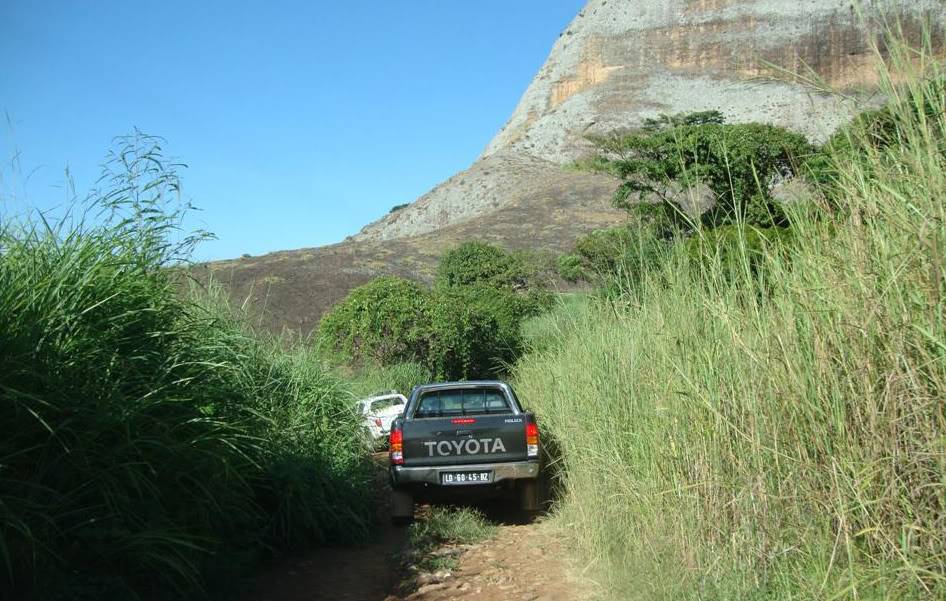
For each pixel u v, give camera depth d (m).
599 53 143.38
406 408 9.05
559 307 10.24
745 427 3.84
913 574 2.56
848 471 3.04
